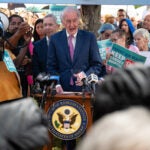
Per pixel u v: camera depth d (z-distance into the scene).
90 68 6.04
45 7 9.69
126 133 1.05
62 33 6.16
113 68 5.94
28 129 1.69
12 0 6.09
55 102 5.40
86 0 6.03
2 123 1.69
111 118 1.10
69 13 6.09
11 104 1.78
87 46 6.11
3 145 1.64
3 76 5.16
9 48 5.98
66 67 6.04
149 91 1.39
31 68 6.45
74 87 5.91
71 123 5.40
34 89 5.49
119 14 9.95
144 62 5.90
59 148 5.58
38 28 7.45
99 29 8.47
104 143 1.04
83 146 1.07
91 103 5.23
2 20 5.72
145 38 7.54
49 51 6.13
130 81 1.43
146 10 9.41
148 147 1.03
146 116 1.11
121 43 7.03
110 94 1.47
